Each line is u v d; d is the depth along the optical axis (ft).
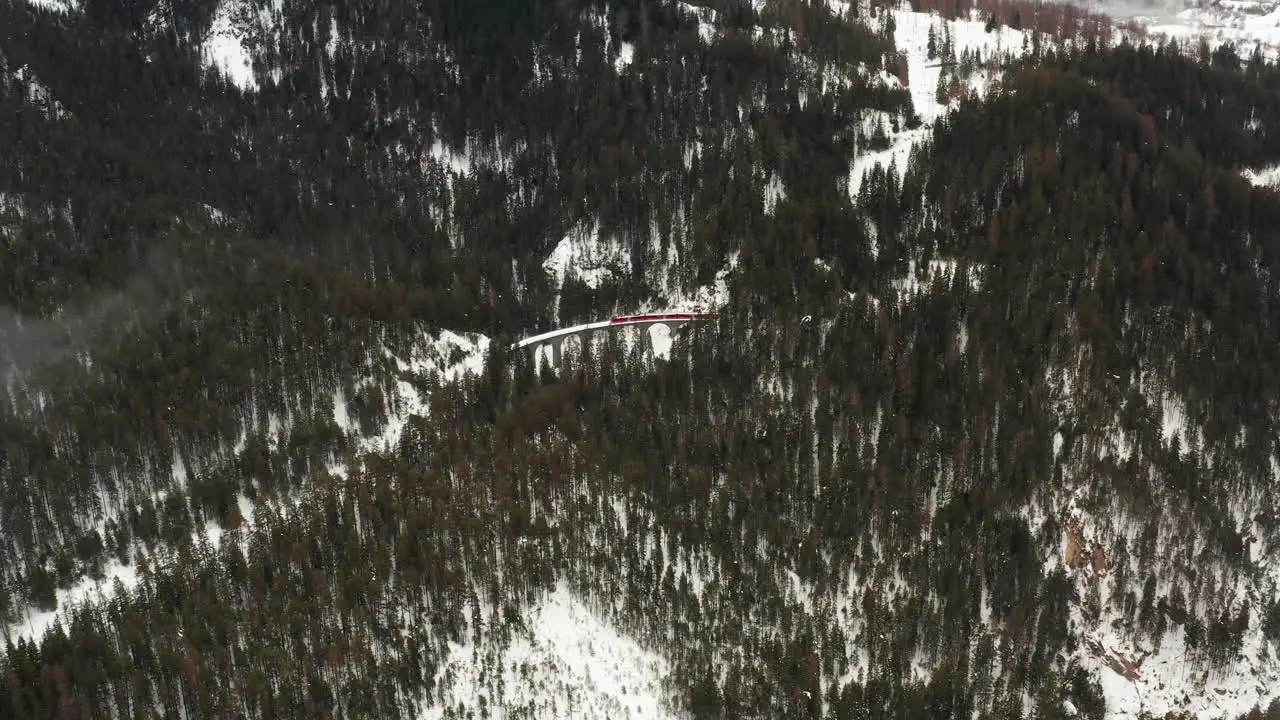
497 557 634.02
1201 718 621.72
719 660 610.24
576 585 627.46
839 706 589.73
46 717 530.27
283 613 583.17
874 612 632.38
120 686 547.08
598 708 567.18
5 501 631.15
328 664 571.28
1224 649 634.02
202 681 549.95
